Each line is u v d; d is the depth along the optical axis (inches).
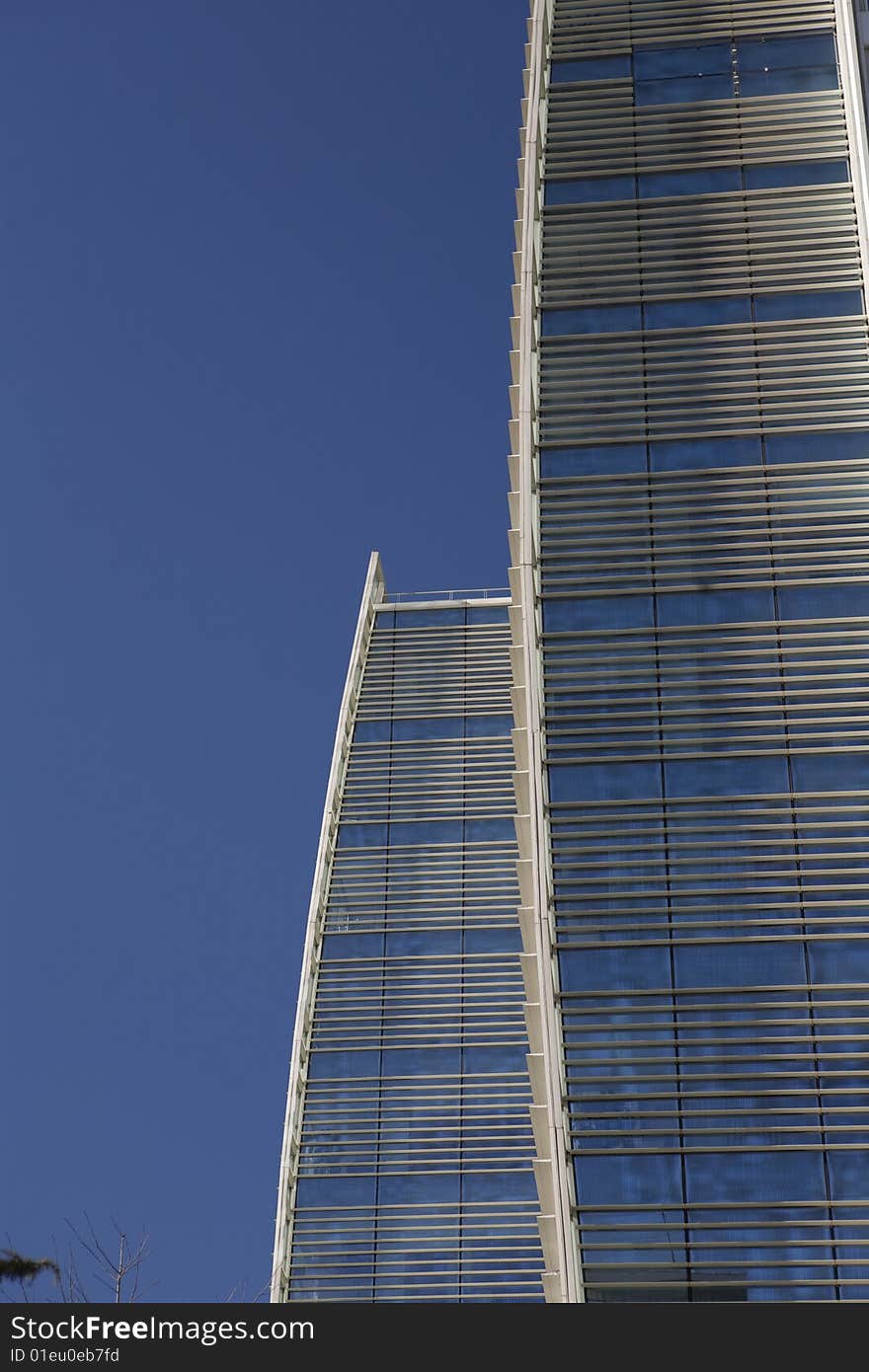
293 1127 2576.3
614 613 1596.9
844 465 1635.1
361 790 2876.5
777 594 1585.9
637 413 1689.2
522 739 1540.4
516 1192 2503.7
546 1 1972.2
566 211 1825.8
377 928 2746.1
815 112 1844.2
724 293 1740.9
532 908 1455.5
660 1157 1370.6
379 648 3034.0
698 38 1918.1
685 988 1428.4
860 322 1704.0
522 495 1637.6
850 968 1423.5
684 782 1513.3
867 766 1502.2
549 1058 1406.3
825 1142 1363.2
